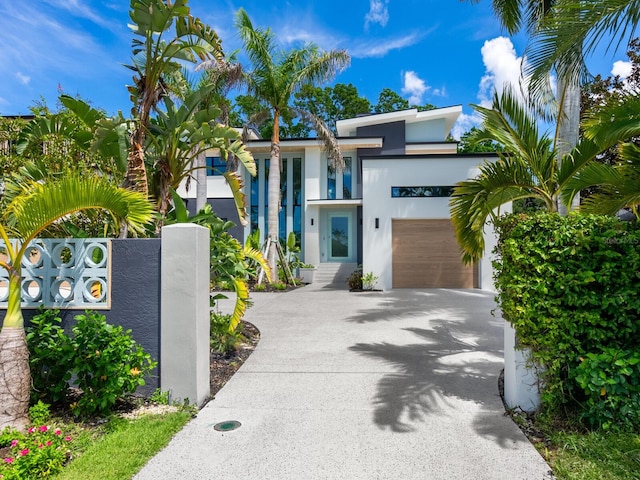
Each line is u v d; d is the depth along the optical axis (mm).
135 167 6453
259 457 3119
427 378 4930
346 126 20609
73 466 2906
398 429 3590
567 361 3609
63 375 3832
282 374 5148
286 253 18453
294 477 2848
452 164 13539
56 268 4305
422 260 13945
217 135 7277
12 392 3365
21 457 2773
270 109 15656
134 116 6922
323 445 3307
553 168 5324
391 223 13734
